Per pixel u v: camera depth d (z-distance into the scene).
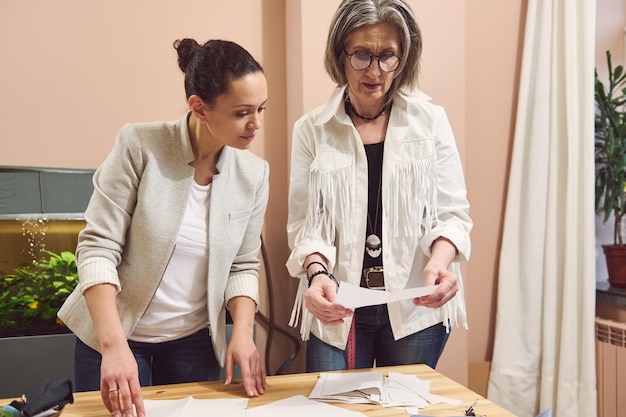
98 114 2.82
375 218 1.80
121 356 1.38
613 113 2.98
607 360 2.89
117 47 2.83
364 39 1.64
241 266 1.76
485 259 3.14
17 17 2.72
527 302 2.99
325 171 1.81
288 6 2.94
